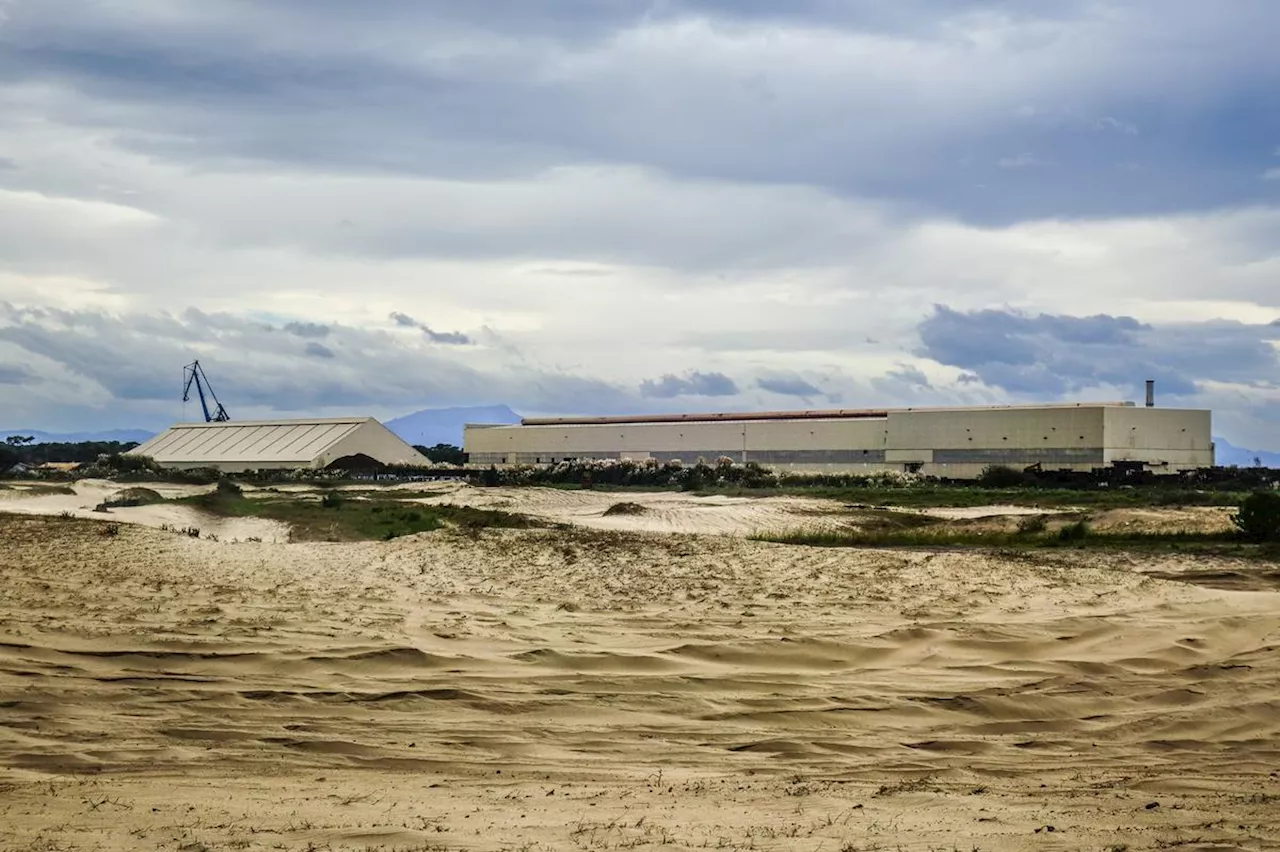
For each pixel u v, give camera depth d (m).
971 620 25.20
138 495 66.94
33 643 20.48
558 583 30.19
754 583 30.03
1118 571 34.66
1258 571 37.44
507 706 17.69
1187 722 17.48
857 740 16.52
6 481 106.31
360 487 101.25
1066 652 22.36
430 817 12.10
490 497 82.50
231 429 151.88
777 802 13.11
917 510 70.44
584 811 12.52
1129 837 11.67
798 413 125.88
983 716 17.98
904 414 110.31
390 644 21.45
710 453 122.81
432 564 33.94
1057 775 14.84
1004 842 11.43
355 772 14.18
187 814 11.97
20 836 11.00
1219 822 12.37
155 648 20.52
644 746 15.90
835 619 25.25
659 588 29.33
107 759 14.35
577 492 95.31
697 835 11.56
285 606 25.47
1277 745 16.52
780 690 19.16
